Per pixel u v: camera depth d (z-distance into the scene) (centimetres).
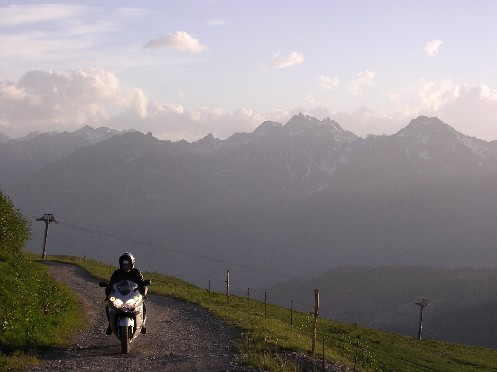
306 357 1716
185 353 1811
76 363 1570
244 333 2245
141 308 1842
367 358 2942
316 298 1862
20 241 3512
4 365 1487
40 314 2223
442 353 5600
